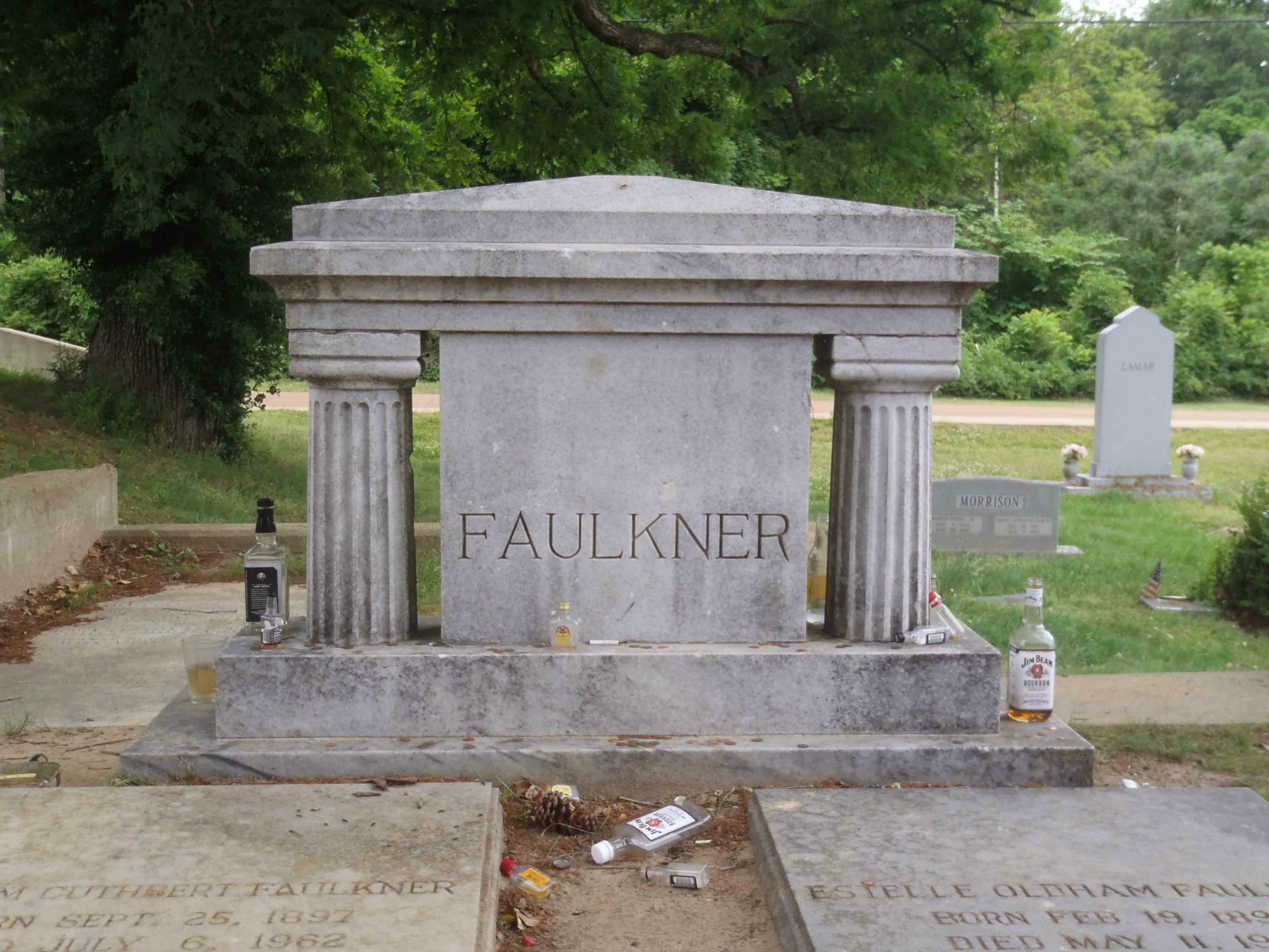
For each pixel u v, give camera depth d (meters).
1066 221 43.97
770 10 13.83
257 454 16.23
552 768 4.38
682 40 13.78
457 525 4.58
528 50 13.58
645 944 3.42
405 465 4.62
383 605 4.61
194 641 4.90
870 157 14.93
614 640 4.63
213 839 3.64
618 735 4.50
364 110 16.11
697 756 4.39
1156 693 6.18
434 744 4.41
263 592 4.86
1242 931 3.17
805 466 4.60
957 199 40.47
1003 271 37.66
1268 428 24.00
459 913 3.19
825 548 5.27
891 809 4.02
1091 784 4.43
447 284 4.40
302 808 3.89
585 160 15.40
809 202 4.60
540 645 4.61
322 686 4.46
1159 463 16.22
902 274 4.39
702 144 16.28
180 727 4.62
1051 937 3.13
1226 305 35.00
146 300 13.91
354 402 4.50
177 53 11.97
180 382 15.08
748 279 4.39
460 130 17.12
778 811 4.00
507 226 4.49
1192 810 4.03
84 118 13.91
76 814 3.83
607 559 4.61
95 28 13.62
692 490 4.59
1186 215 41.78
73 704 5.77
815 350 4.85
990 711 4.55
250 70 12.86
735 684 4.50
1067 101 45.91
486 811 3.89
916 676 4.53
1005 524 11.16
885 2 14.01
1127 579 10.16
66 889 3.31
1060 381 30.84
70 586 8.56
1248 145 44.22
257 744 4.42
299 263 4.32
